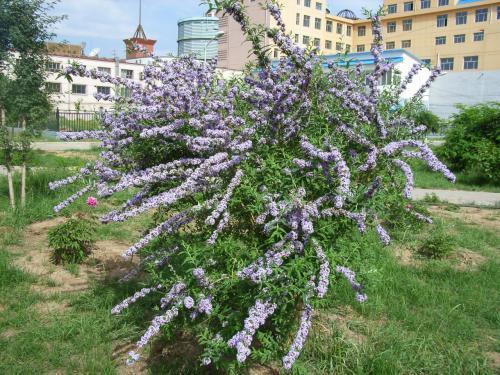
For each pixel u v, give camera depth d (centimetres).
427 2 5669
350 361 357
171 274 419
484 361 368
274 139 335
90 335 394
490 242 723
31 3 908
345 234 334
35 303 457
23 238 665
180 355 367
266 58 345
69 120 2638
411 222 700
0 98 828
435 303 475
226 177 323
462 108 1619
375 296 474
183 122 324
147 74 370
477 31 5372
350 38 5009
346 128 326
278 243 287
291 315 339
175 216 315
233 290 310
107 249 626
